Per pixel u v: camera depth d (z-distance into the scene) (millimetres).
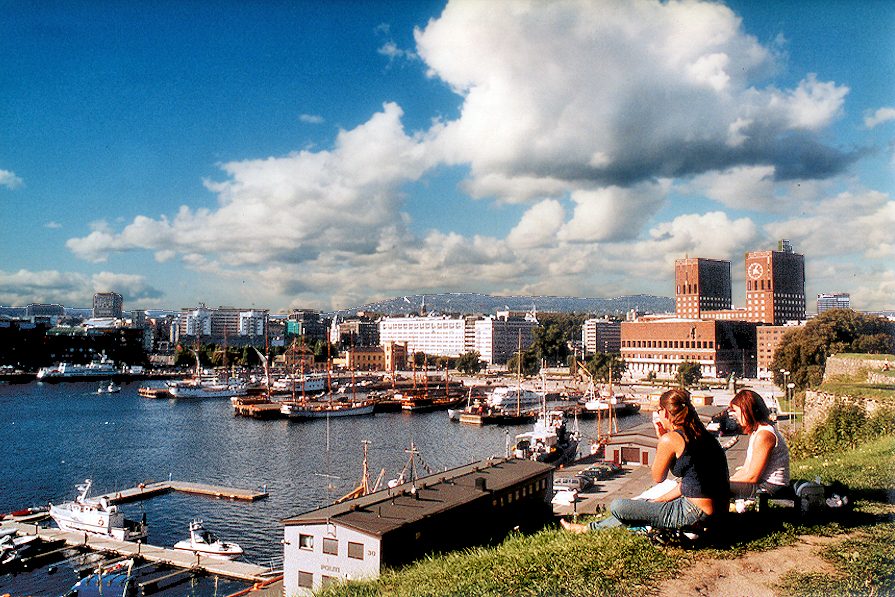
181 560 71688
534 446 124562
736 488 18609
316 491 103125
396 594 18047
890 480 23016
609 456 104750
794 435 64062
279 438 155875
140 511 92062
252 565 70312
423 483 62812
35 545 77125
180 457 131125
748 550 16125
